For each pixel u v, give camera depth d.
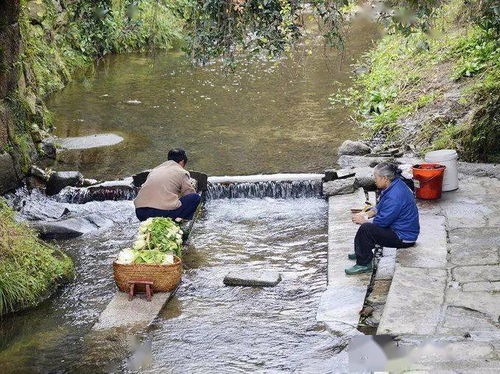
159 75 19.64
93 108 16.47
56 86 18.25
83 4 10.24
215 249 9.79
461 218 9.41
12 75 12.59
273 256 9.53
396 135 13.38
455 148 12.24
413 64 16.55
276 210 11.05
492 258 8.20
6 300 8.26
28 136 12.99
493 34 13.07
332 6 9.36
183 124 15.02
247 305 8.23
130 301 8.30
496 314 6.99
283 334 7.52
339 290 8.12
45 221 10.66
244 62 20.34
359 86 17.19
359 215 8.60
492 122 12.03
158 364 7.06
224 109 16.00
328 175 11.51
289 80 18.17
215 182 11.56
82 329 7.91
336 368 6.66
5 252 8.67
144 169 12.54
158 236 8.76
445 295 7.43
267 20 9.34
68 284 8.98
